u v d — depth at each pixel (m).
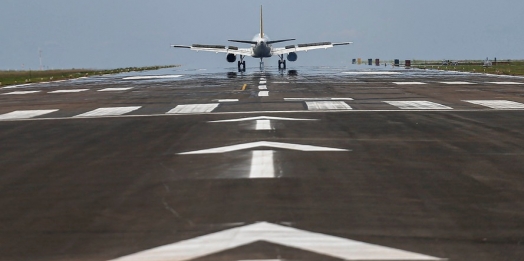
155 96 55.00
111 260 11.37
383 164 20.25
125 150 24.23
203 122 33.28
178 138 27.16
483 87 62.69
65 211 15.04
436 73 106.19
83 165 21.28
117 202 15.73
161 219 13.98
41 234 13.20
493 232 12.84
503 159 21.23
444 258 11.24
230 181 17.70
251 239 12.25
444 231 12.88
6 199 16.56
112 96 56.44
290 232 12.73
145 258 11.37
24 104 50.06
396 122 32.16
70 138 28.42
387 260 11.05
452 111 38.00
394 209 14.62
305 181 17.59
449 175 18.56
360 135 27.16
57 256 11.73
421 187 16.97
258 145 24.23
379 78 85.56
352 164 20.20
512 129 29.16
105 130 31.05
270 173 18.72
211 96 53.19
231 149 23.42
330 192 16.28
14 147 26.14
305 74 104.75
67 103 49.31
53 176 19.52
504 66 163.62
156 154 22.97
